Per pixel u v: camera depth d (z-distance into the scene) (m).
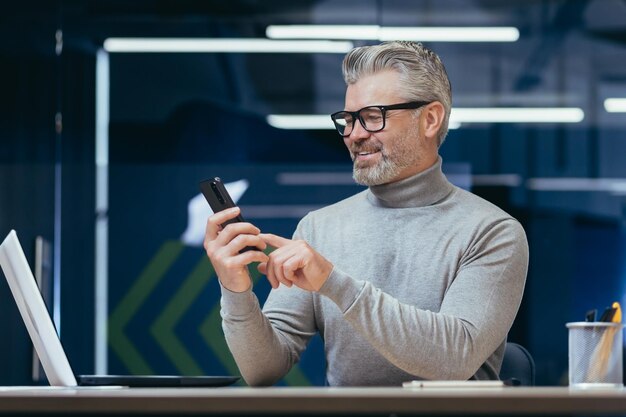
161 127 5.39
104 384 1.82
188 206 5.34
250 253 1.74
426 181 2.11
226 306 1.86
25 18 5.44
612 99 5.32
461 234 2.04
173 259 5.31
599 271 5.21
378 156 2.07
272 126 5.39
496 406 1.24
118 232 5.33
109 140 5.39
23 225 5.32
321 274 1.73
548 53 5.36
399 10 5.44
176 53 5.44
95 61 5.43
